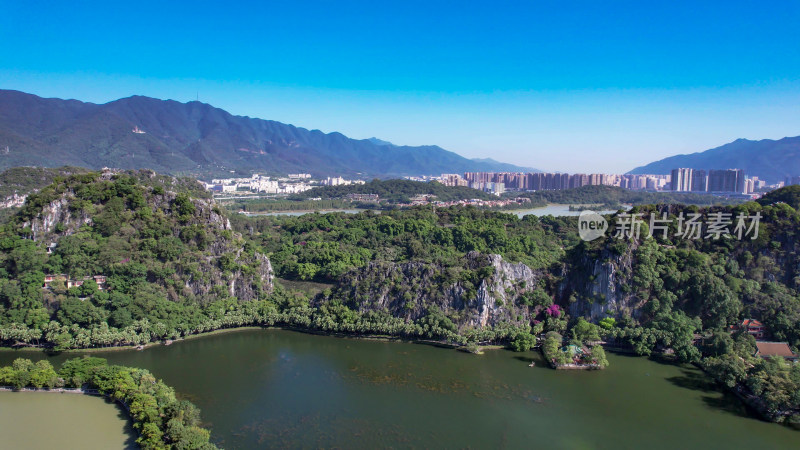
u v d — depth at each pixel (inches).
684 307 6707.7
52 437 4313.5
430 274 7298.2
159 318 6722.4
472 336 6555.1
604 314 6796.3
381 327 6801.2
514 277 7322.8
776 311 6353.3
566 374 5816.9
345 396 5255.9
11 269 6894.7
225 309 7367.1
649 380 5659.5
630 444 4416.8
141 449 4106.8
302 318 7155.5
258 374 5782.5
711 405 5113.2
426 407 5034.5
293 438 4446.4
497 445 4377.5
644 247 6929.1
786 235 7022.6
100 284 6948.8
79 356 6166.3
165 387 4948.3
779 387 4854.8
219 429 4581.7
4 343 6348.4
